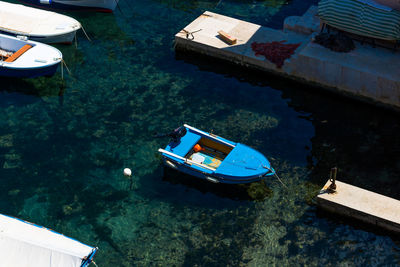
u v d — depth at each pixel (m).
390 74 23.55
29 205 19.64
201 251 18.14
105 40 29.23
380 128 23.52
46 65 24.89
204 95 25.25
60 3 31.25
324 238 18.55
